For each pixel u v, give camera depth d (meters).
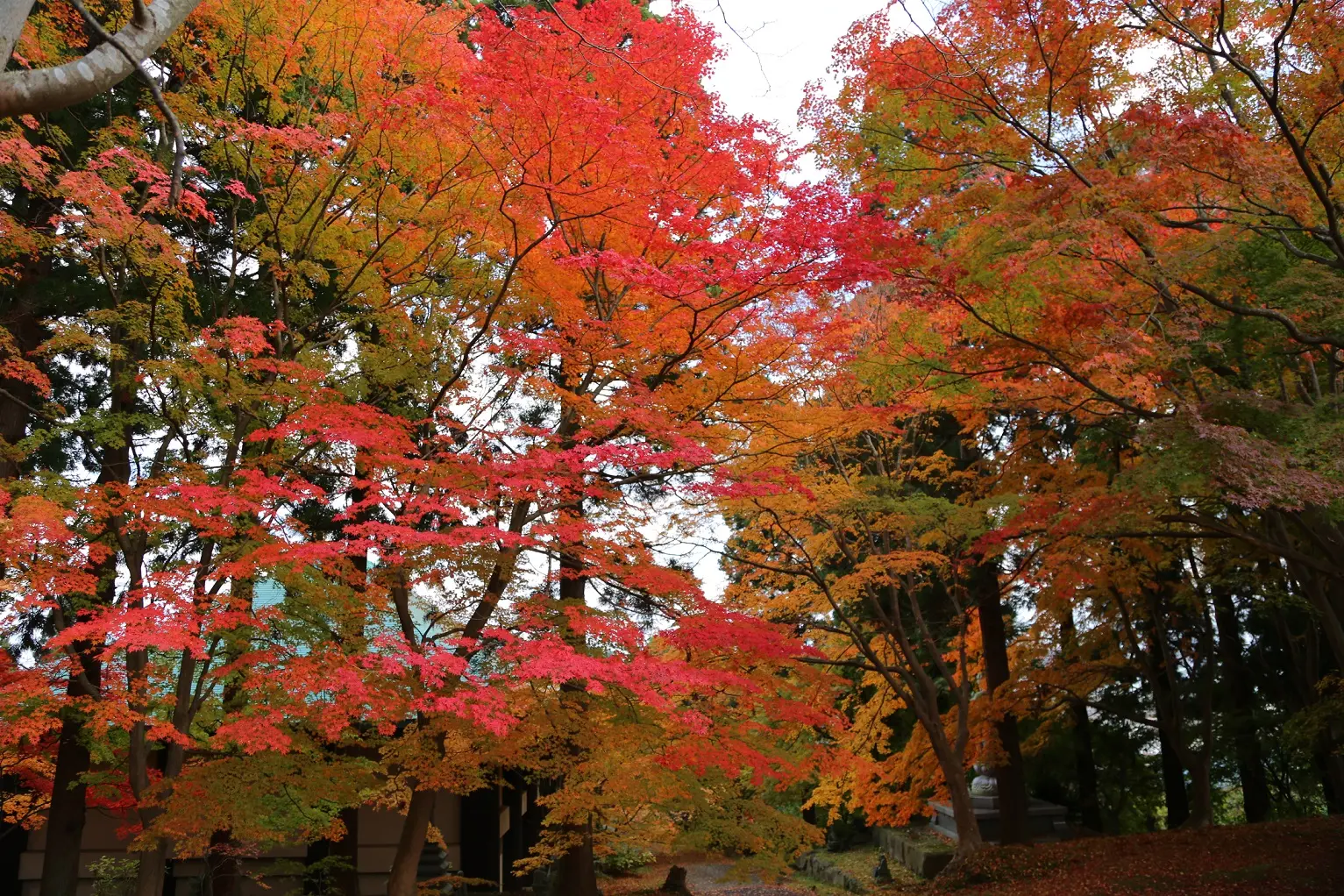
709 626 8.67
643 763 9.37
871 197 7.81
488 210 9.07
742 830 10.42
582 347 8.54
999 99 9.06
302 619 9.02
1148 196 8.16
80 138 10.29
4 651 8.95
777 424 9.42
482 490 7.86
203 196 10.67
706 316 8.15
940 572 15.76
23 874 15.14
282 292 9.68
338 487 11.06
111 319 8.43
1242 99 9.27
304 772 8.43
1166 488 8.19
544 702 8.62
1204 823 15.58
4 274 8.86
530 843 18.25
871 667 15.45
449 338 9.59
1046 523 11.27
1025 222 8.41
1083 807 19.23
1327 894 10.07
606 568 8.43
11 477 9.72
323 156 8.98
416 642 8.51
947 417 17.48
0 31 3.25
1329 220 7.95
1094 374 8.90
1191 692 17.56
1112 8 8.36
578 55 7.79
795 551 14.61
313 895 12.89
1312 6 8.14
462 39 10.81
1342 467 7.29
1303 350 8.78
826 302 8.43
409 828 8.86
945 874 14.40
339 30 8.99
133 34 3.64
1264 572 14.81
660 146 8.23
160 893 8.52
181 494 7.20
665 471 9.77
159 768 11.92
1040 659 19.00
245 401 8.69
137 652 8.67
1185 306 9.11
